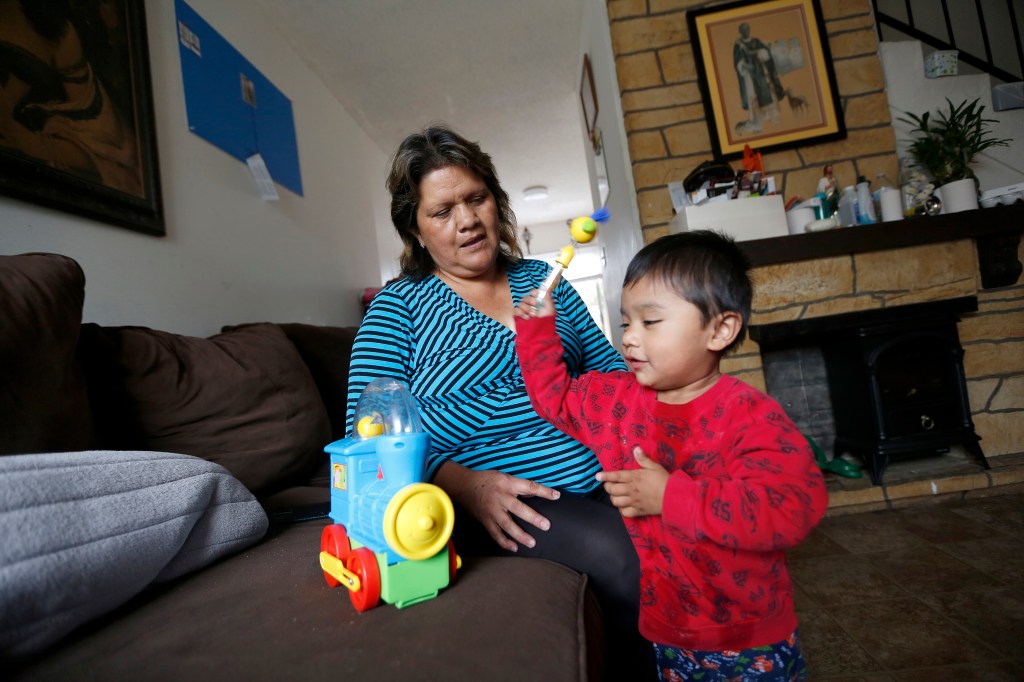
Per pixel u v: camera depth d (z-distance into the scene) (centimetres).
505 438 96
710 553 71
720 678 72
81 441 79
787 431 70
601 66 280
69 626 54
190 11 187
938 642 121
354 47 293
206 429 113
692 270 75
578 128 436
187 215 172
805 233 217
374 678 46
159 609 62
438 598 61
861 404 221
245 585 68
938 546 171
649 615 76
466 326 99
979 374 229
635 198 262
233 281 195
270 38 258
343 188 329
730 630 71
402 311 103
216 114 194
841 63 256
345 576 62
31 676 49
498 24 297
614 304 357
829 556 172
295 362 152
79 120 128
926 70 267
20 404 70
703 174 226
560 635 55
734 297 76
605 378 90
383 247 405
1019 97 262
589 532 81
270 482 119
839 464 227
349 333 205
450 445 95
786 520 62
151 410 107
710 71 253
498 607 59
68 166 124
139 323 146
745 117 252
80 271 91
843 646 124
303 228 262
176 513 67
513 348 99
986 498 208
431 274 109
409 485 60
